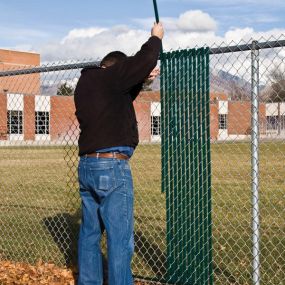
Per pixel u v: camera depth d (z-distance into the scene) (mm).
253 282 4809
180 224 5070
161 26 4680
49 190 13055
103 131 4414
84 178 4551
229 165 17672
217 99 6273
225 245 6961
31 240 7391
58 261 6355
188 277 5051
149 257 6379
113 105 4430
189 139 4957
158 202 10805
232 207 10070
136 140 4590
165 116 5098
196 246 4977
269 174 16516
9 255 6711
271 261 6156
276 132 6562
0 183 14844
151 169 18953
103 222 4488
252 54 4664
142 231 7895
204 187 4883
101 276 4719
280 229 7809
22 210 9984
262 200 11164
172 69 5035
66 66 5945
